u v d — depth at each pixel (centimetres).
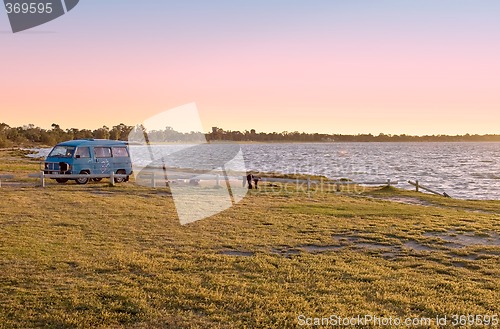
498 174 5697
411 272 988
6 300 763
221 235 1330
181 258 1070
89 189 2317
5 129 15675
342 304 782
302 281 909
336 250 1188
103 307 745
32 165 4125
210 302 782
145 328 676
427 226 1522
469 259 1120
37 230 1316
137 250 1134
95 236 1272
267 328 682
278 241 1263
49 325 676
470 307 774
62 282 864
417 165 7856
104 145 2656
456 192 3675
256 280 911
